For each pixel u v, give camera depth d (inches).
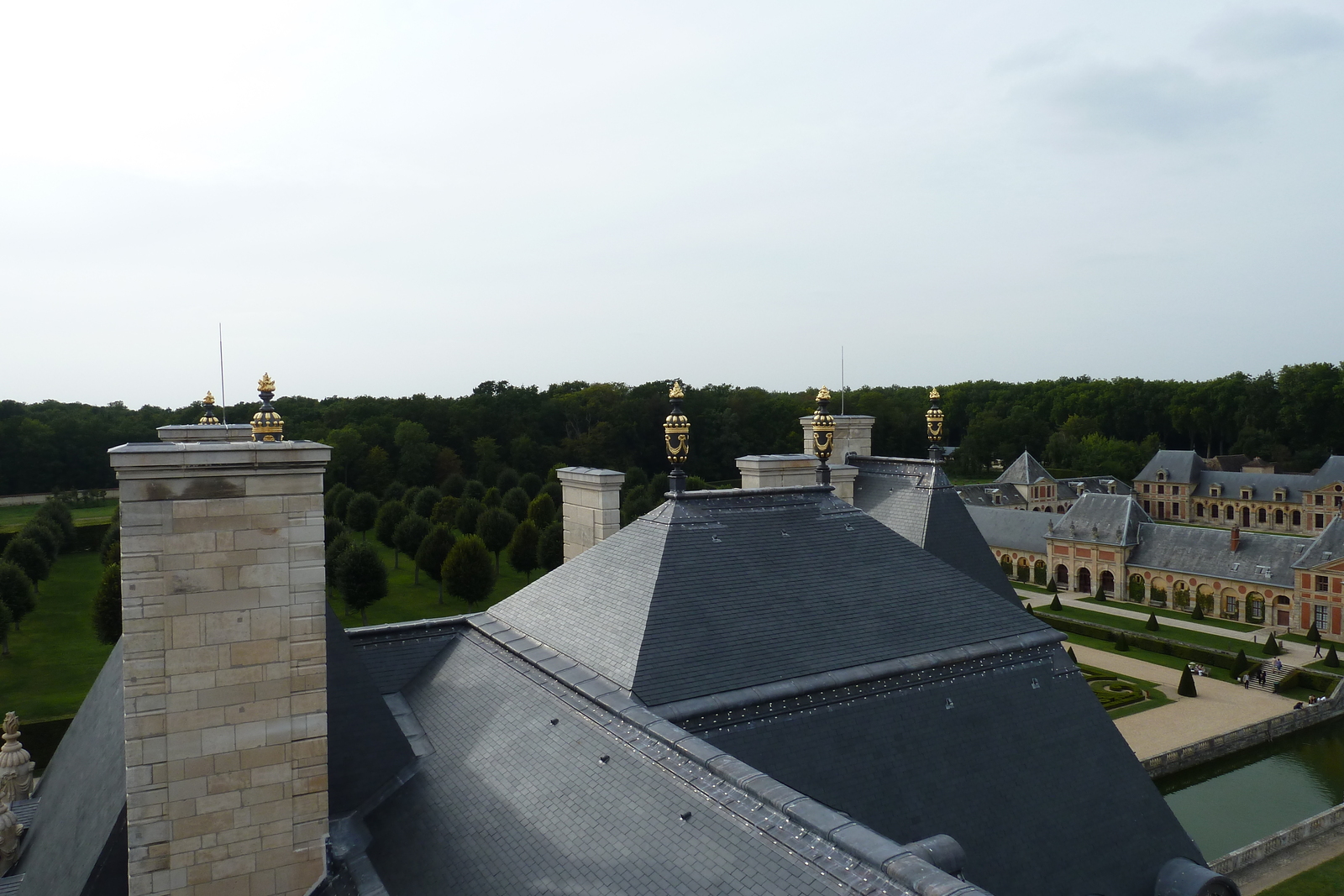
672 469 1067.3
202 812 685.9
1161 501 6761.8
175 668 673.0
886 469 1684.3
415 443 6373.0
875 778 818.2
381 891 701.9
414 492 5142.7
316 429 6392.7
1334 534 3469.5
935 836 746.2
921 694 919.7
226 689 690.2
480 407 7224.4
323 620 723.4
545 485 5319.9
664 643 850.8
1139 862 885.2
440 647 1095.6
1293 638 3393.2
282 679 708.7
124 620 657.6
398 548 3924.7
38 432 6658.5
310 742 721.6
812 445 1897.1
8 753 1112.8
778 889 534.0
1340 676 2728.8
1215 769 2208.4
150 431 7214.6
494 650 1010.7
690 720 779.4
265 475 694.5
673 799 650.2
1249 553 3769.7
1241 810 1963.6
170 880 676.7
